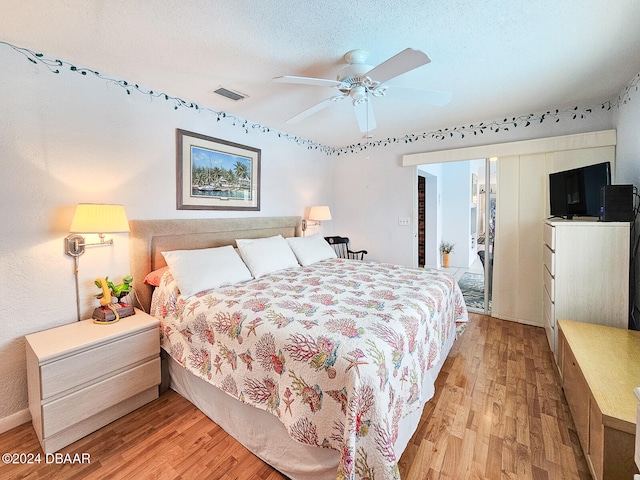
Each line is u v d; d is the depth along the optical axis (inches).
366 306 67.8
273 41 69.5
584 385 56.4
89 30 64.3
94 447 62.5
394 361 51.3
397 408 50.9
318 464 50.4
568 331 77.3
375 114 122.0
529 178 124.9
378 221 170.6
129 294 88.5
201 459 59.4
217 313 67.9
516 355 99.7
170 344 78.5
